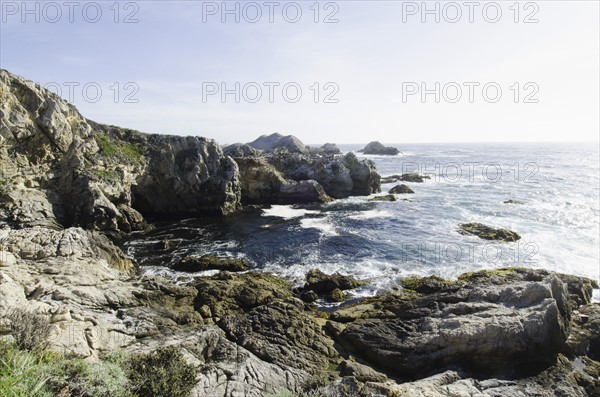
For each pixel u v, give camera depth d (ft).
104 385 25.39
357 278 80.59
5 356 22.82
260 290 66.69
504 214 145.59
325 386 37.83
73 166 110.73
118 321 45.50
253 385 37.55
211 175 153.58
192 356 40.47
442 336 47.24
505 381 42.96
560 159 449.06
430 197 189.57
